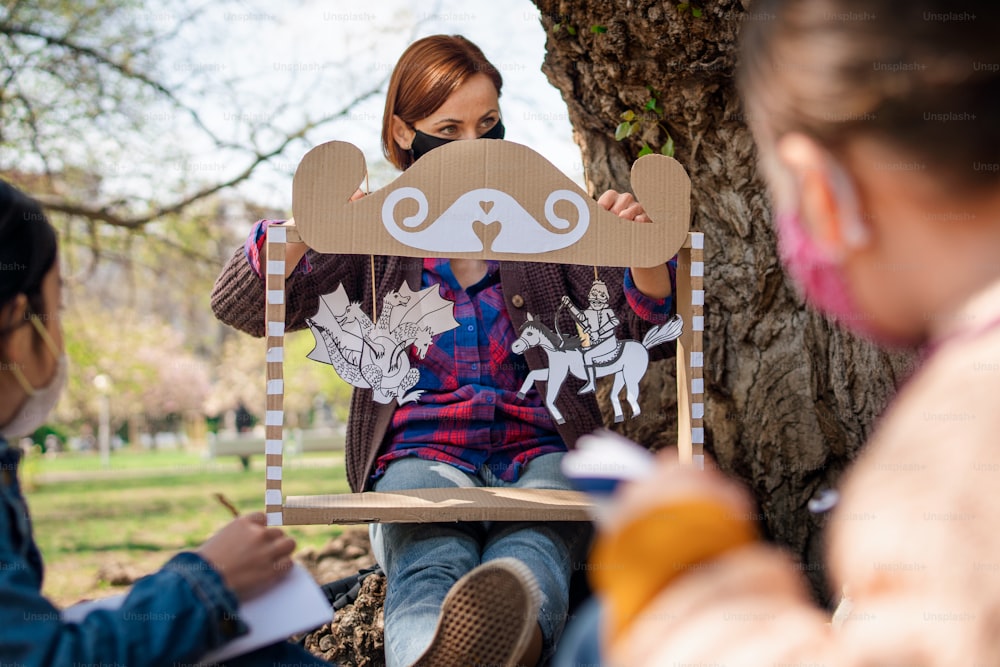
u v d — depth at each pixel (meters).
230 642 1.03
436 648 1.25
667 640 0.51
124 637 0.94
